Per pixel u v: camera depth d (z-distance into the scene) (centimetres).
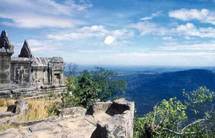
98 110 1762
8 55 4503
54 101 4091
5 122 2011
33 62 5184
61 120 1545
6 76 4478
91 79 5162
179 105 2686
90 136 1356
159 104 2750
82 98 4788
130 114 1527
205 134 2667
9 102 3850
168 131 2647
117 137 1155
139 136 2583
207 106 2783
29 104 3353
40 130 1327
